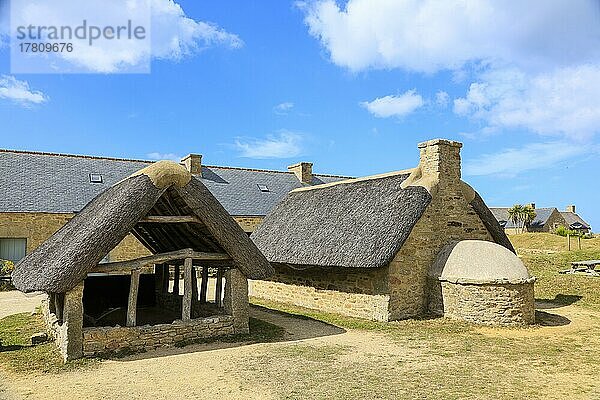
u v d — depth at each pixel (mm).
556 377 7578
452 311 12266
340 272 13742
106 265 9180
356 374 7746
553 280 17938
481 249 12383
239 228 10477
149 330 9469
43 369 8086
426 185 13016
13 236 20234
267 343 9945
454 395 6711
